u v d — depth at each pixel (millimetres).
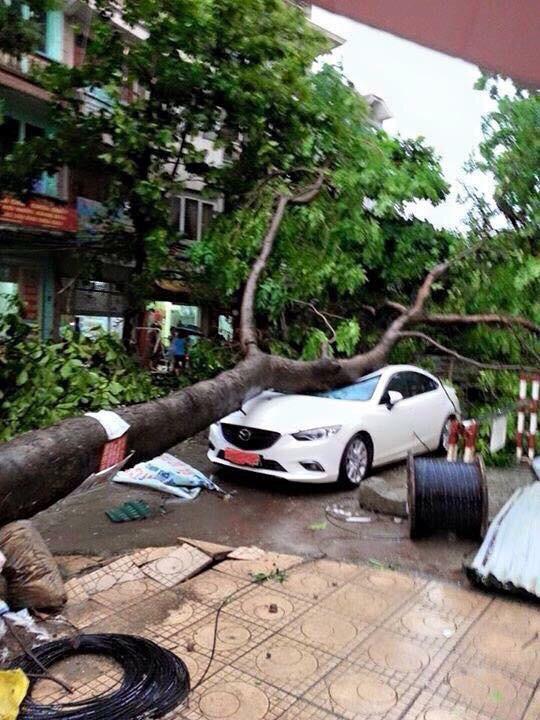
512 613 4309
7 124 14250
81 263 13711
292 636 3908
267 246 9195
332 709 3191
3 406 8156
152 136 10750
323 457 7023
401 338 9531
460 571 5059
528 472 8070
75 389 8477
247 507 6680
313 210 9539
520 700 3307
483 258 9625
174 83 10578
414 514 5621
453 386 9953
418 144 10453
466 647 3832
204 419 5867
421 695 3326
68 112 11250
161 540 5660
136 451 4953
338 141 10391
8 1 10031
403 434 8297
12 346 8641
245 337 7773
